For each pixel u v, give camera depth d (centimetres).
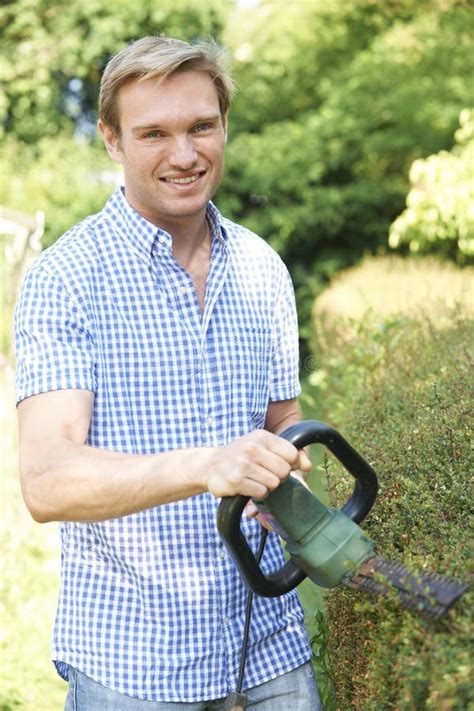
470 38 1563
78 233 217
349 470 192
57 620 213
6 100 1691
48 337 204
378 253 1631
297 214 1628
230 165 1669
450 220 1040
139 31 1720
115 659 205
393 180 1617
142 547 207
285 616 223
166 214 216
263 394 232
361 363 539
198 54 209
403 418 318
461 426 251
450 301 692
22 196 1633
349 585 181
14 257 1003
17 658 429
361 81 1591
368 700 183
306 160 1634
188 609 209
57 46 1700
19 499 613
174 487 177
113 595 208
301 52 1738
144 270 215
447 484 224
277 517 183
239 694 207
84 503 182
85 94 1777
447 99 1549
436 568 181
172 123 209
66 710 213
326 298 961
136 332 213
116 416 210
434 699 156
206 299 222
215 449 177
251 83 1759
